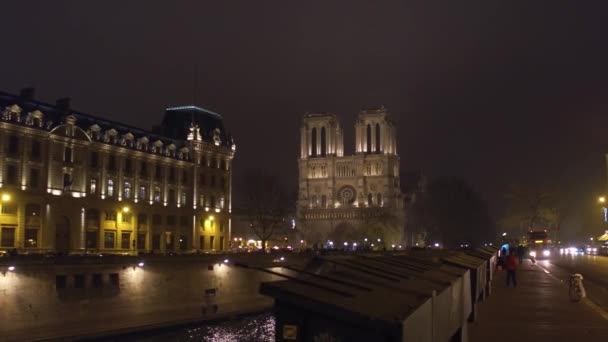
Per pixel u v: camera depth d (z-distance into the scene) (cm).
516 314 3102
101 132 12062
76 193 11212
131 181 12681
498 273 6612
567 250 18125
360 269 1367
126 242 12412
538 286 4844
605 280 5656
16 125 10125
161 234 13362
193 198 14400
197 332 6706
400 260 2030
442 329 1163
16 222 10056
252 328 6994
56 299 6231
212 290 8338
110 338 6247
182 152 14238
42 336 5925
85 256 7188
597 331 2566
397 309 863
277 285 929
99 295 6725
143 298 7300
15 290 5816
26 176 10275
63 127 10994
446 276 1538
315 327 883
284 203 16525
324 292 947
